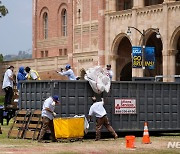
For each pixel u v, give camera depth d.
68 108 36.34
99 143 32.91
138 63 64.75
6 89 45.88
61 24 104.38
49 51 107.75
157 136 39.03
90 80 36.66
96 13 86.44
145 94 38.78
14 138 36.03
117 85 38.03
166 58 72.69
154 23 74.50
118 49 83.75
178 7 71.19
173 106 39.53
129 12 78.62
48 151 28.25
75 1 91.81
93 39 86.88
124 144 32.25
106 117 35.12
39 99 36.69
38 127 34.91
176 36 72.06
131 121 38.34
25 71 46.62
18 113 37.06
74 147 30.42
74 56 91.25
